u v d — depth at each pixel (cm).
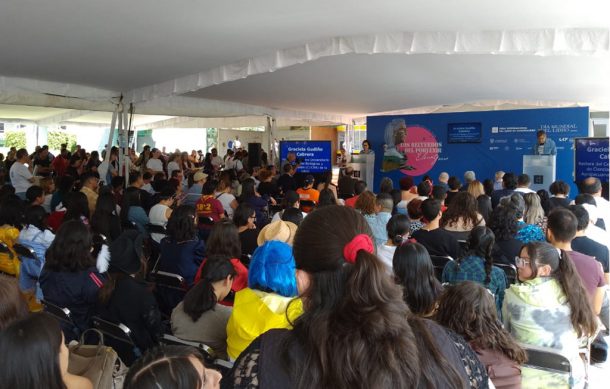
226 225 334
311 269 96
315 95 1053
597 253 366
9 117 1568
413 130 1286
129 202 570
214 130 2505
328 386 84
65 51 616
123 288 271
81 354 190
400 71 779
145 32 530
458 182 708
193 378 114
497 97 1089
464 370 95
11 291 187
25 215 407
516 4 411
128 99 921
